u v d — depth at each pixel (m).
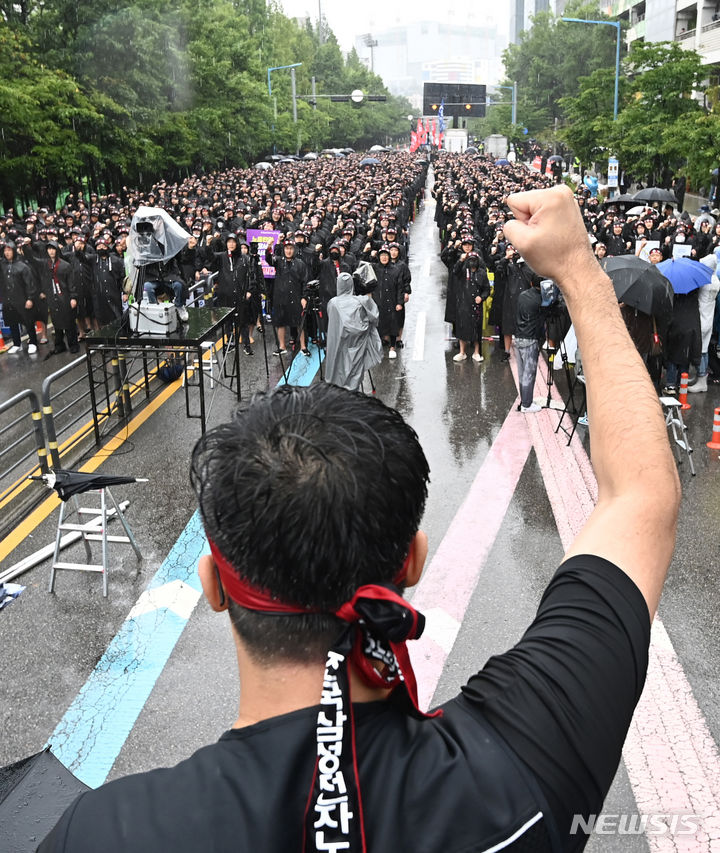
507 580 7.10
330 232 20.92
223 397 12.25
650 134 31.91
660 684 5.64
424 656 6.07
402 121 142.50
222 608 1.00
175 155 37.78
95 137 30.64
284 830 0.76
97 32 29.70
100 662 6.06
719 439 9.86
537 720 0.80
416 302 19.23
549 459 9.67
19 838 1.69
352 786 0.77
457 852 0.76
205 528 0.89
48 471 9.12
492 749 0.80
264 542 0.83
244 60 47.06
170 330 10.01
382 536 0.86
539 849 0.77
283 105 64.19
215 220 23.38
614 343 1.00
